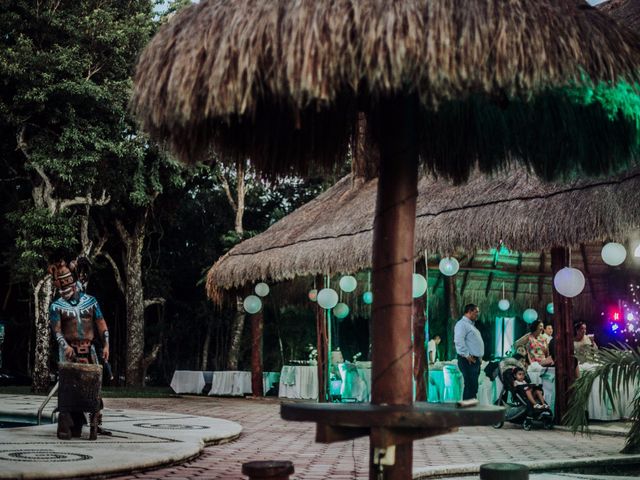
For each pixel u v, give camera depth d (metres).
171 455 6.21
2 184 25.30
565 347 10.80
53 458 5.76
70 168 21.12
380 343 3.38
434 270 19.27
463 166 4.32
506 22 2.97
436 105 2.97
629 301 17.91
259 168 4.06
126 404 15.27
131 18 22.59
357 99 3.67
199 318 29.94
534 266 19.25
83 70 21.45
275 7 3.02
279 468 3.26
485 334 20.09
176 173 24.16
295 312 24.72
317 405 3.24
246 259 16.84
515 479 3.54
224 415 12.84
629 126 3.83
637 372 7.45
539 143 4.11
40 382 20.78
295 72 2.89
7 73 20.30
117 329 29.81
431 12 2.92
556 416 10.81
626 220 8.91
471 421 3.01
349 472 6.11
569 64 3.02
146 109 3.28
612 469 6.81
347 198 16.30
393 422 2.94
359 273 19.03
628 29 3.41
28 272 21.08
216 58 3.01
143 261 30.02
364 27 2.88
